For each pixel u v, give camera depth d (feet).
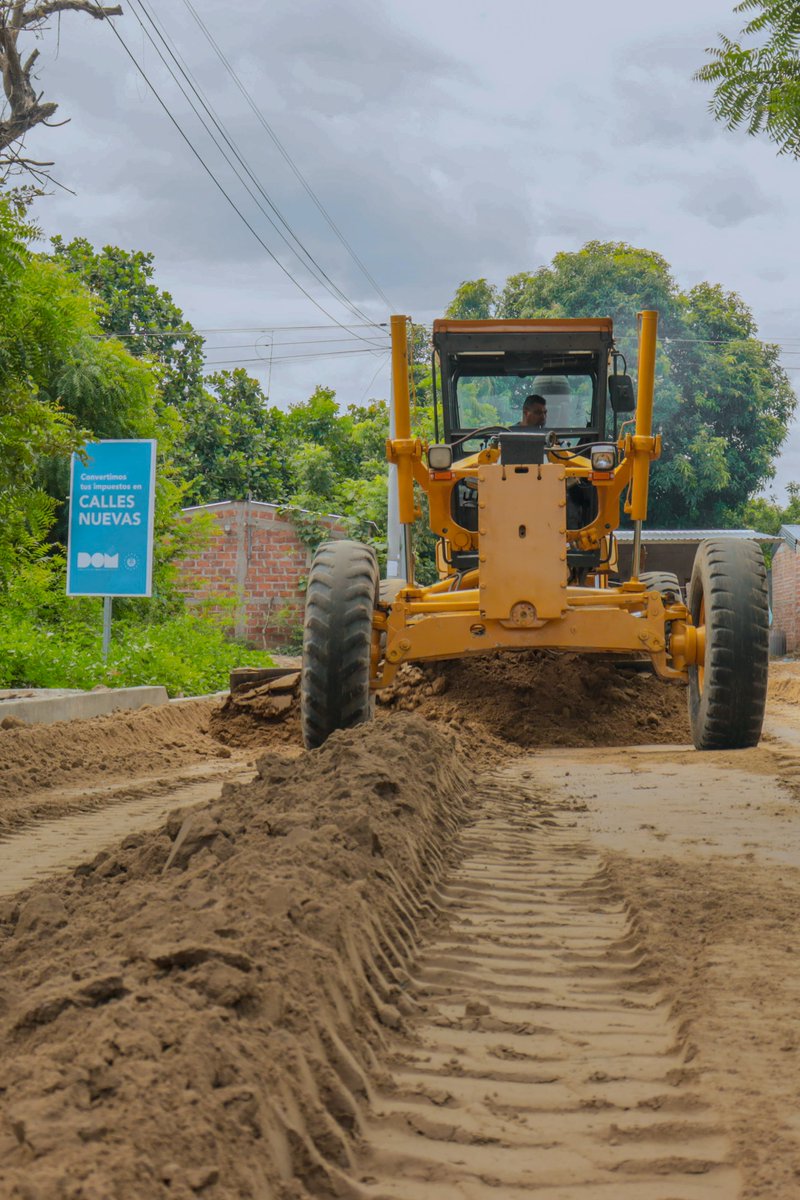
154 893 12.08
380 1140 8.53
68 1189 6.15
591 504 31.81
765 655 29.73
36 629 53.52
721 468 109.91
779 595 132.77
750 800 23.17
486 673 38.22
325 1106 8.65
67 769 31.04
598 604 28.43
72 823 23.39
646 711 38.42
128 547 52.47
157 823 23.32
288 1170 7.68
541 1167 8.18
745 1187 7.84
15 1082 7.38
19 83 43.60
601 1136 8.66
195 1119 7.23
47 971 10.15
